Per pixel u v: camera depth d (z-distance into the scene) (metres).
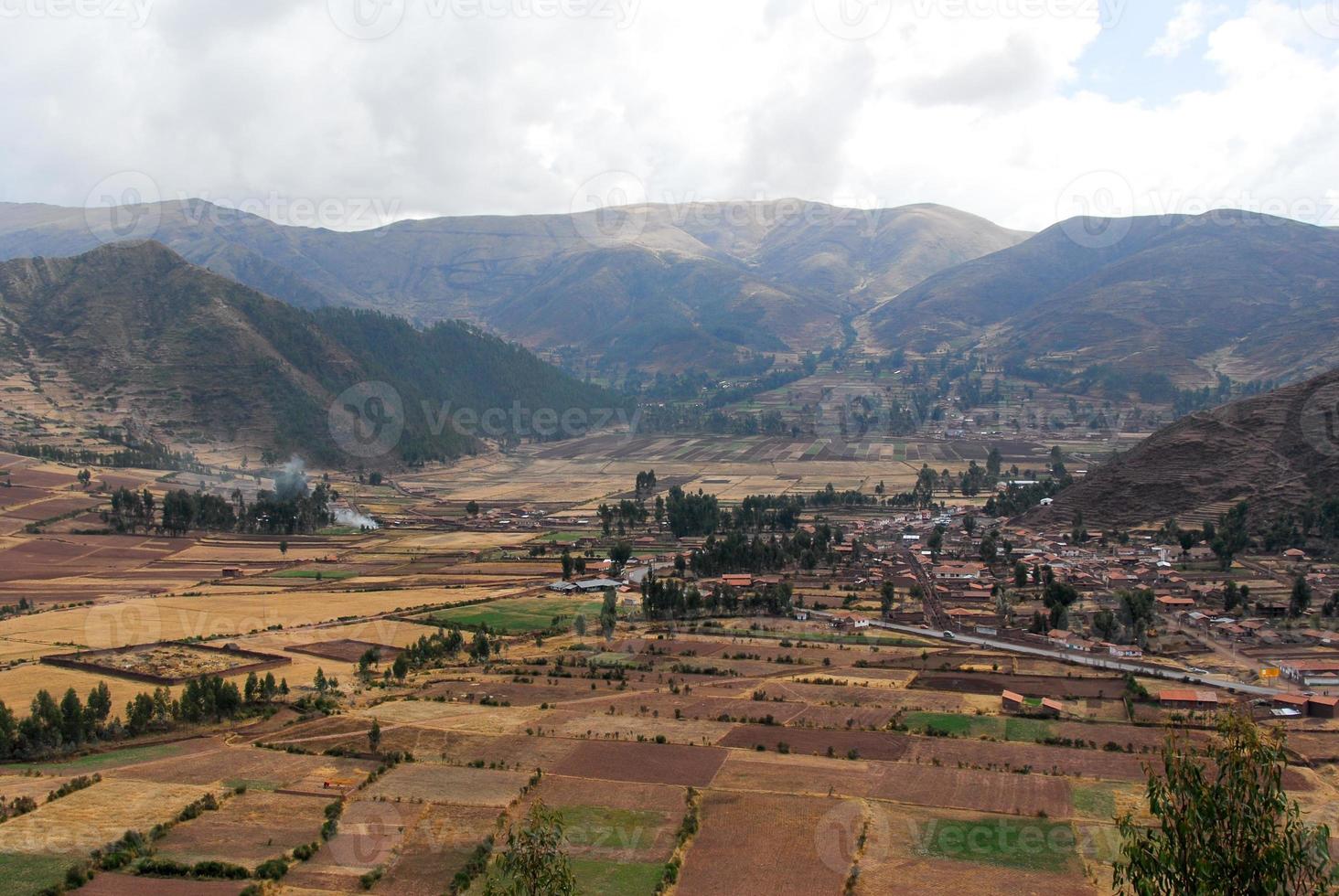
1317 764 94.25
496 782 93.75
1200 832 36.50
